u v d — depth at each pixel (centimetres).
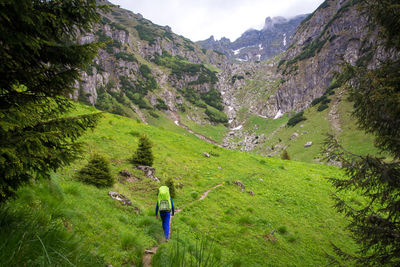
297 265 1030
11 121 298
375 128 611
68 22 366
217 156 2922
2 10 282
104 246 536
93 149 1661
